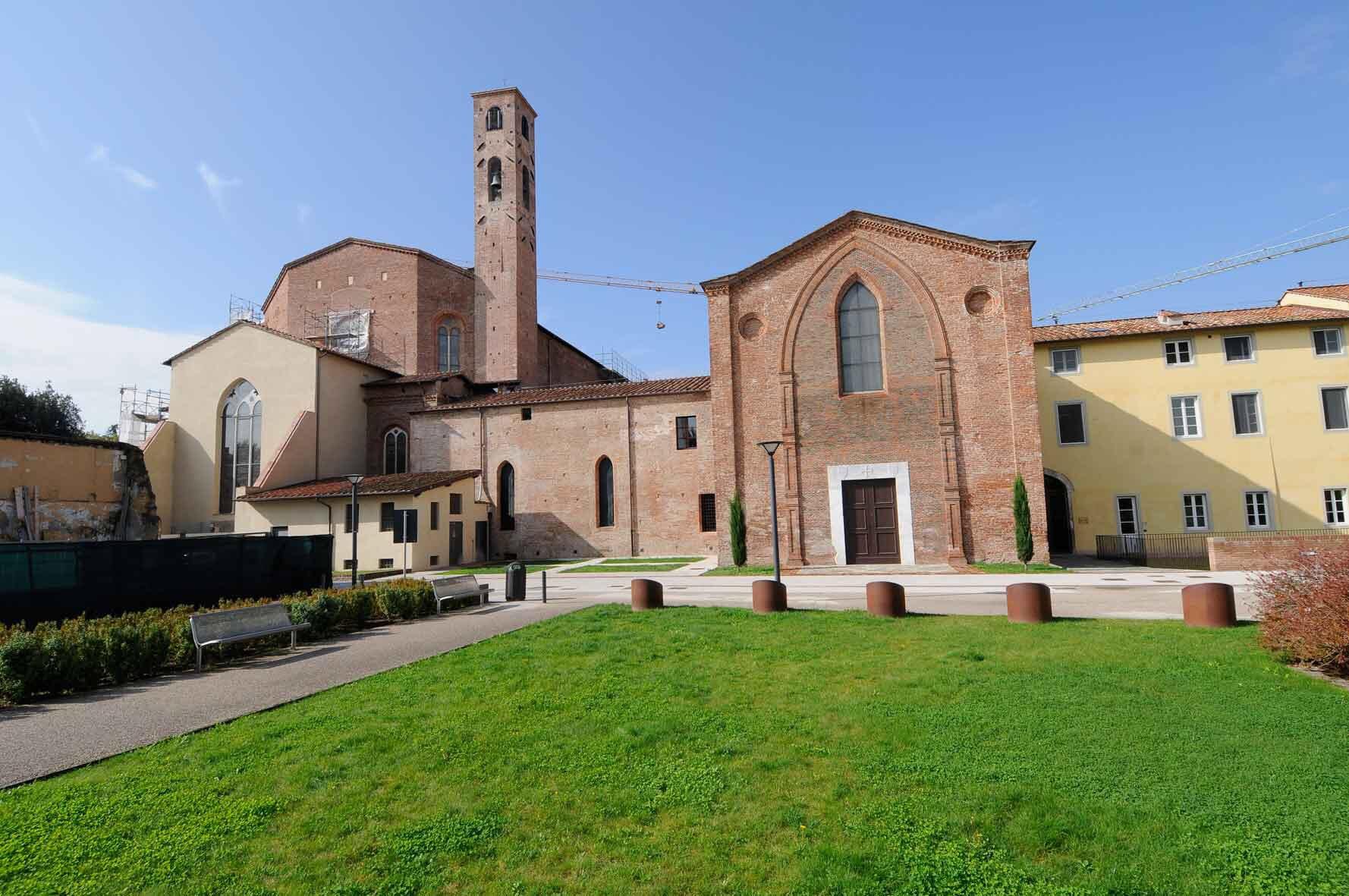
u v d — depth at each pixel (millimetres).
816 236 30234
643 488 37812
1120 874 4676
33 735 8117
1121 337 32688
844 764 6672
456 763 6961
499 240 51906
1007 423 27719
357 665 11633
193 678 11000
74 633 10539
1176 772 6152
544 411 39656
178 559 17359
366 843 5434
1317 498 30672
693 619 14867
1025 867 4809
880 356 29656
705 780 6418
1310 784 5844
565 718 8234
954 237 28734
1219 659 9945
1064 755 6613
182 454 41438
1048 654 10555
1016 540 27016
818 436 29625
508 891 4742
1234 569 23797
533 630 14234
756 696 8984
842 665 10359
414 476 36875
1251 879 4551
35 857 5223
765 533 29703
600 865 5074
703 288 31359
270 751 7383
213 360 41781
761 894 4656
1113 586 20641
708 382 38969
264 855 5281
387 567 33500
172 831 5629
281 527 35656
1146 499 32062
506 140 52938
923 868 4816
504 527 39625
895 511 28688
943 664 10172
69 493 29750
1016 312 27953
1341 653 9156
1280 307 33938
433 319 49625
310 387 39812
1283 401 31297
